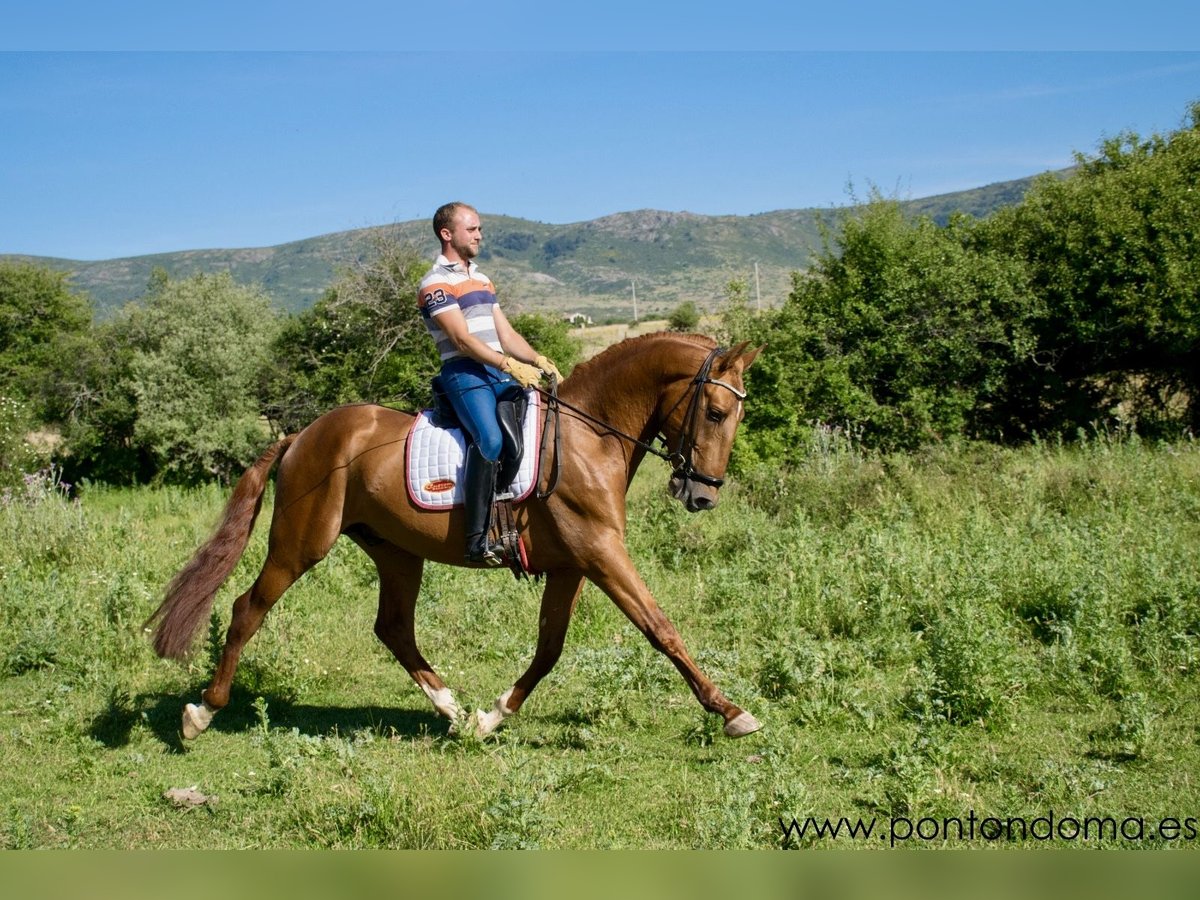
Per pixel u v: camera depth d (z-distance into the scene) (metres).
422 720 6.32
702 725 5.71
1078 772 4.86
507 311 25.06
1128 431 17.17
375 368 23.06
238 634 5.88
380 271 22.75
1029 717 5.75
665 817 4.70
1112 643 6.27
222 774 5.49
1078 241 16.89
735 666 6.61
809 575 8.20
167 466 27.64
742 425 14.98
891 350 16.52
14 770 5.55
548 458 5.46
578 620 7.84
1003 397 18.23
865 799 4.79
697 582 8.80
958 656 5.87
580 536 5.45
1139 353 17.61
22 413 21.33
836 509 11.20
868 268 17.31
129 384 28.06
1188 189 16.59
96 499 23.17
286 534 5.84
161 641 5.73
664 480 15.82
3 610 8.38
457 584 9.05
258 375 27.69
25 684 7.20
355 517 5.81
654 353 5.55
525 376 5.36
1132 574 7.65
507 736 5.67
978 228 19.02
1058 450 14.47
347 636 7.74
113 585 8.41
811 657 6.36
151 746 5.94
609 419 5.60
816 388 16.20
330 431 5.82
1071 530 9.10
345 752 5.13
